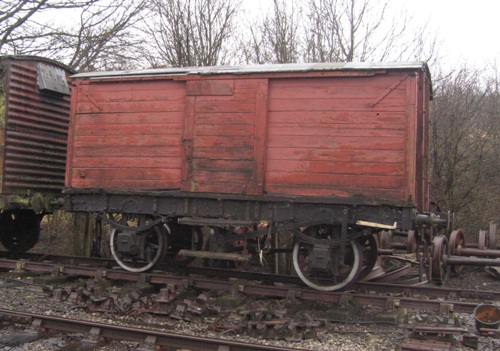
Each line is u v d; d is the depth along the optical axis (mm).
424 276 9297
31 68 9961
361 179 6977
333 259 7203
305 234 7527
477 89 14422
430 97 8891
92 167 8578
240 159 7582
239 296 7227
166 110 8141
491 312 5914
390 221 6844
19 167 9641
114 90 8500
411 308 6578
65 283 8469
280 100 7461
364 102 7023
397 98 6875
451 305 6367
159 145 8156
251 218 7578
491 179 14383
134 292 6855
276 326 5629
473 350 5207
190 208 7973
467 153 14094
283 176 7371
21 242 11359
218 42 14234
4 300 7059
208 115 7793
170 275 8281
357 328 6184
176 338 5012
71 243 13562
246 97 7594
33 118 9984
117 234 8789
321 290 7340
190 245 9695
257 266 10742
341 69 7074
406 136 6785
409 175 6723
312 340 5582
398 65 6879
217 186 7684
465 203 13914
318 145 7219
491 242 10852
